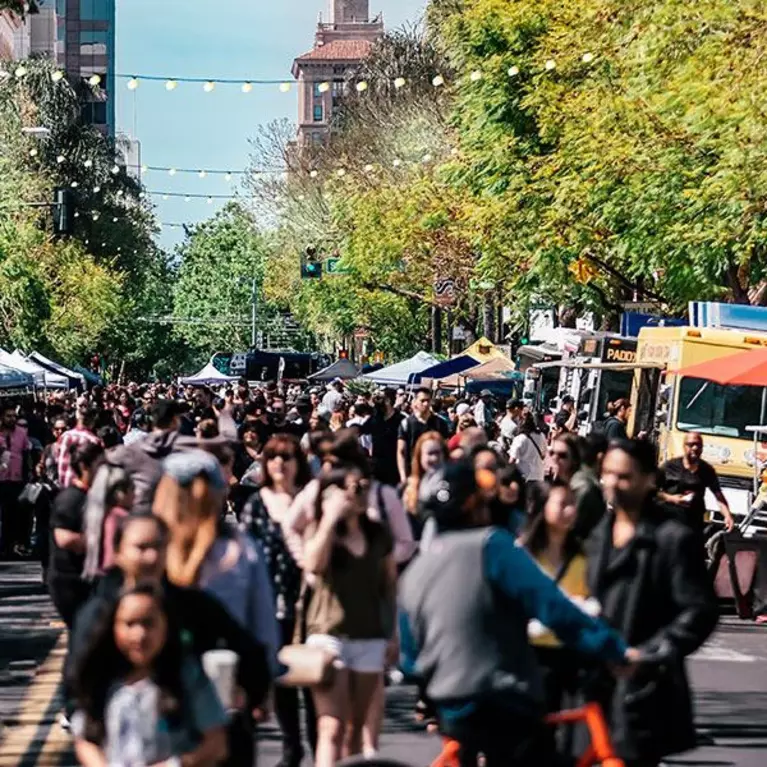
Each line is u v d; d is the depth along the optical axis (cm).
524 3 8156
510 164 8131
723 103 5400
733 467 5103
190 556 1608
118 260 19375
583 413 6650
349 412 5716
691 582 1549
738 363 4134
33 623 3594
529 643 1426
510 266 8369
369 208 11850
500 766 1402
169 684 1211
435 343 13175
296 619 2059
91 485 2128
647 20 5956
